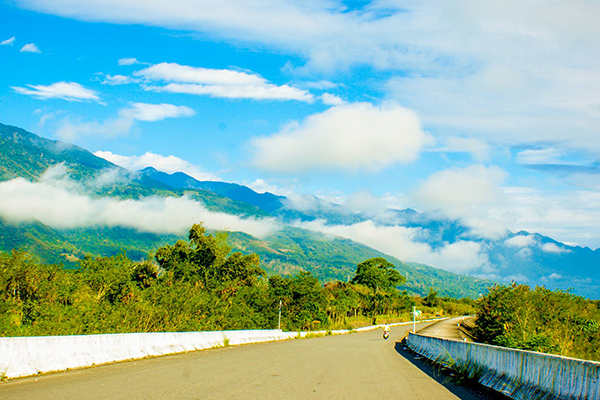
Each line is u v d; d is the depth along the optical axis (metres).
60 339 11.74
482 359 11.05
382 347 28.12
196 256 63.19
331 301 73.38
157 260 61.91
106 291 38.03
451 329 58.00
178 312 29.02
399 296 114.56
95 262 41.19
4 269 24.52
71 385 9.03
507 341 18.77
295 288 55.25
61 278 27.17
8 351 10.09
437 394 9.32
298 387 9.66
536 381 8.20
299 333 42.78
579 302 27.89
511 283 26.55
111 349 13.96
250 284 64.44
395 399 8.56
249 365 13.84
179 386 9.27
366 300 97.88
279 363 14.84
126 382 9.63
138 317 25.00
